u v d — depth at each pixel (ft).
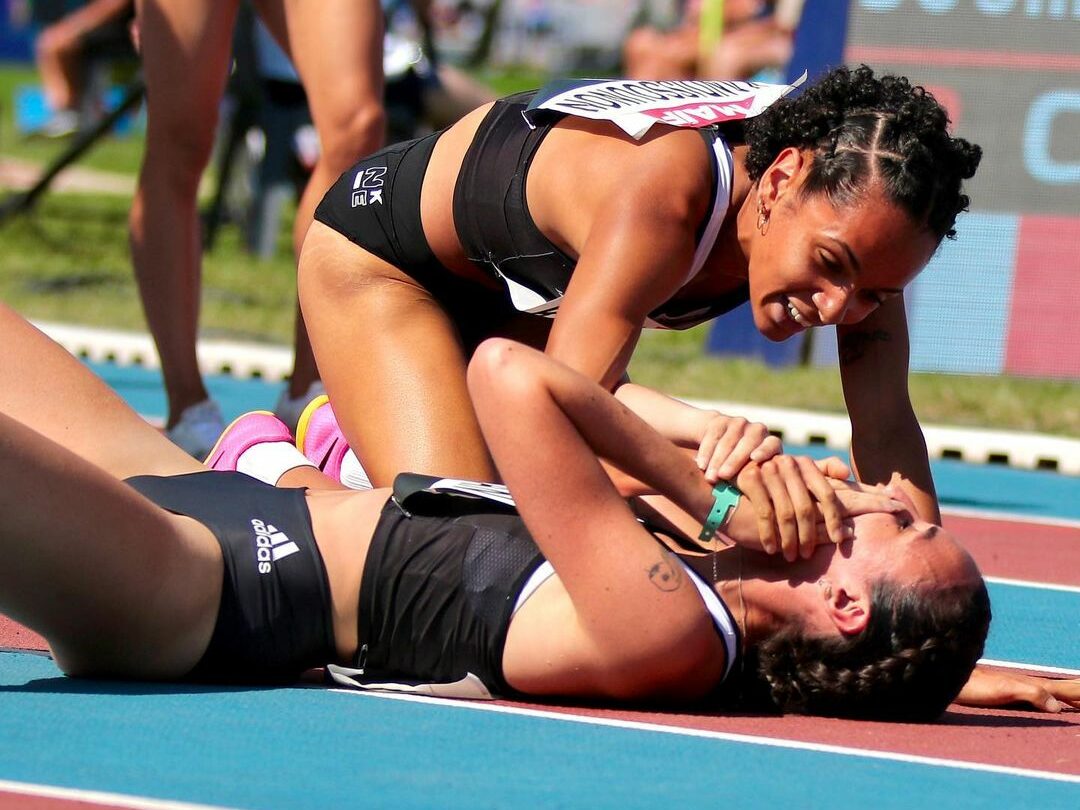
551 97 34.09
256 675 29.40
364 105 47.67
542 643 27.86
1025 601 44.37
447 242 36.24
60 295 106.83
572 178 32.50
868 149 28.89
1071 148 88.28
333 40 47.65
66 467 26.43
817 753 26.21
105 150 180.55
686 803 22.91
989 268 89.30
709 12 126.11
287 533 29.43
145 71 52.01
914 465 33.88
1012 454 77.87
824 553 27.73
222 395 80.94
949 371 89.76
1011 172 89.10
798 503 27.20
